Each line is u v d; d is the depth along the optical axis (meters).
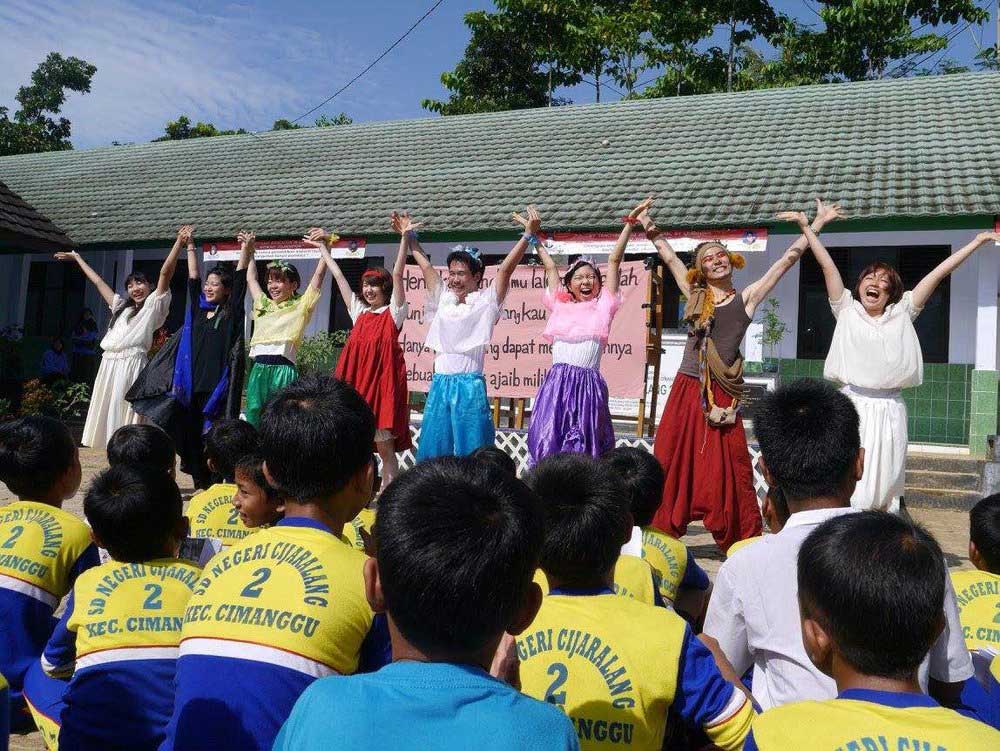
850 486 2.57
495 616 1.47
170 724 2.27
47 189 17.16
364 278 6.88
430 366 9.43
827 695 2.24
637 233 10.92
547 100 27.09
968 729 1.50
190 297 7.41
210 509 4.05
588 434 5.79
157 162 17.95
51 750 2.96
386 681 1.43
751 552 2.46
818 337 11.42
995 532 2.98
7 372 14.95
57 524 3.36
